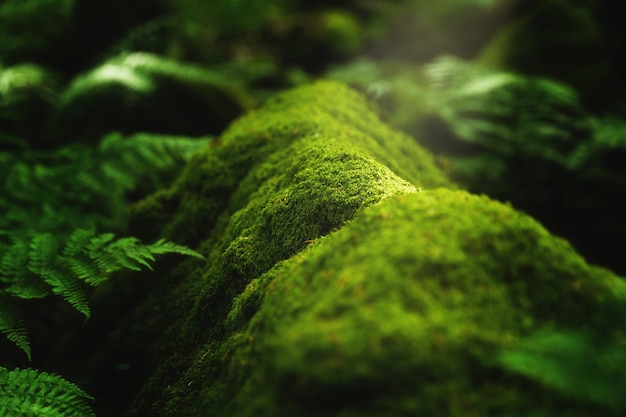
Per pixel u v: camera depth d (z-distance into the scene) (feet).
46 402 5.82
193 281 7.04
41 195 10.55
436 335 3.75
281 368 3.83
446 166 10.25
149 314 7.16
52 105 14.85
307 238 5.83
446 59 19.16
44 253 7.24
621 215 14.82
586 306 4.32
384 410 3.54
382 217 4.70
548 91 16.75
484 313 3.99
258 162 7.82
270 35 24.67
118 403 6.64
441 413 3.52
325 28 24.41
